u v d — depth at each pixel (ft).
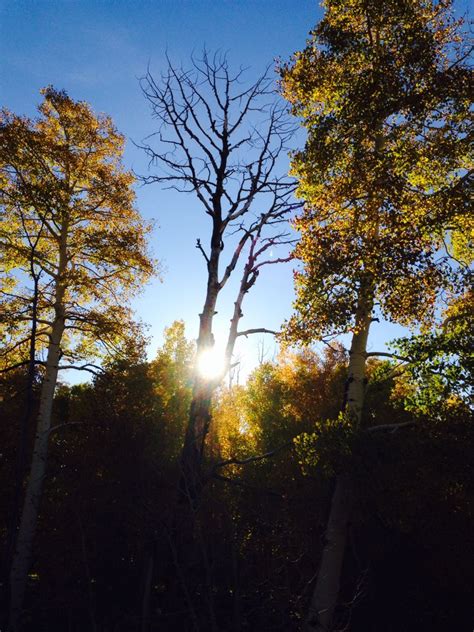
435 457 26.71
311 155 38.11
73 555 40.04
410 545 34.42
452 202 32.60
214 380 38.63
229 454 54.24
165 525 33.01
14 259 49.06
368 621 34.40
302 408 58.13
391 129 37.40
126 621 35.83
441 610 32.30
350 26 39.58
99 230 52.60
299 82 39.96
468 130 34.42
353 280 32.68
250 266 41.14
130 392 50.14
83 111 52.70
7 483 47.03
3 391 51.21
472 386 27.37
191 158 42.50
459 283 32.24
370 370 52.06
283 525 37.29
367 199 35.32
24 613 40.50
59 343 49.70
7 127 47.21
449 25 38.29
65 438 50.85
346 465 29.30
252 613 34.60
